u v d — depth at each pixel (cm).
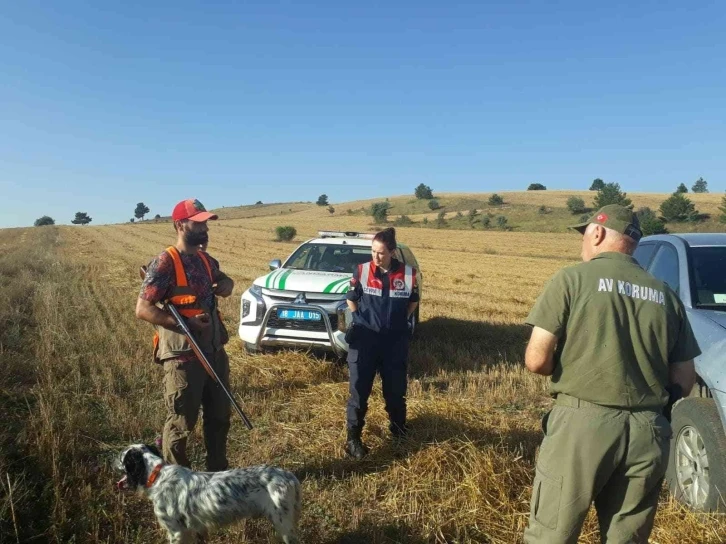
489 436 486
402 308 466
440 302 1419
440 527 354
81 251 3177
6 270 1736
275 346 738
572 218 8156
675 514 364
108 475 404
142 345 779
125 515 359
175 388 362
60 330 834
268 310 724
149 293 352
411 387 644
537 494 253
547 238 5588
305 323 716
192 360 363
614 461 240
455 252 4072
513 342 945
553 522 246
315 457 458
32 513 351
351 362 466
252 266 2434
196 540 333
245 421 379
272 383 644
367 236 947
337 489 405
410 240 5262
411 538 350
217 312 388
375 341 464
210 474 320
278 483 311
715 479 354
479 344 914
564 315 250
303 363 710
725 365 364
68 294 1307
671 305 251
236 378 654
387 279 468
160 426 499
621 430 238
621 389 240
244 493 311
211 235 5547
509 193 11612
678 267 490
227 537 343
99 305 1161
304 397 600
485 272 2502
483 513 373
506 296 1614
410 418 527
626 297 247
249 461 445
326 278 760
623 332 244
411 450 456
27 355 695
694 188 13050
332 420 529
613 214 264
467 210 9981
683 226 6975
